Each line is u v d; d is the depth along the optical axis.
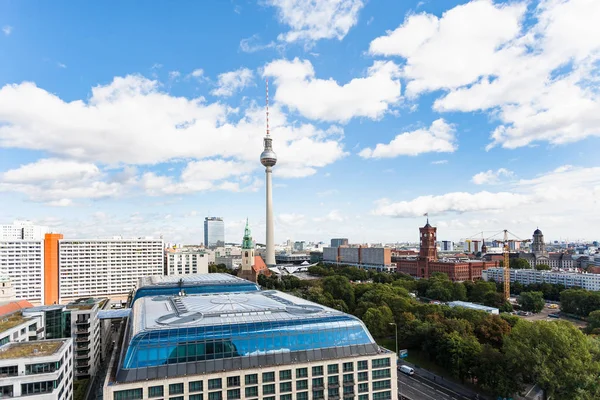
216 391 80.50
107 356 178.38
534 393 119.50
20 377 83.31
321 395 88.19
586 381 96.12
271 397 84.31
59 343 99.19
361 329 98.94
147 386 76.38
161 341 83.38
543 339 108.12
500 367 112.75
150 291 175.62
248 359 86.44
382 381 94.00
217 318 96.25
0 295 166.75
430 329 148.12
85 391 128.62
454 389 124.88
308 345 92.25
